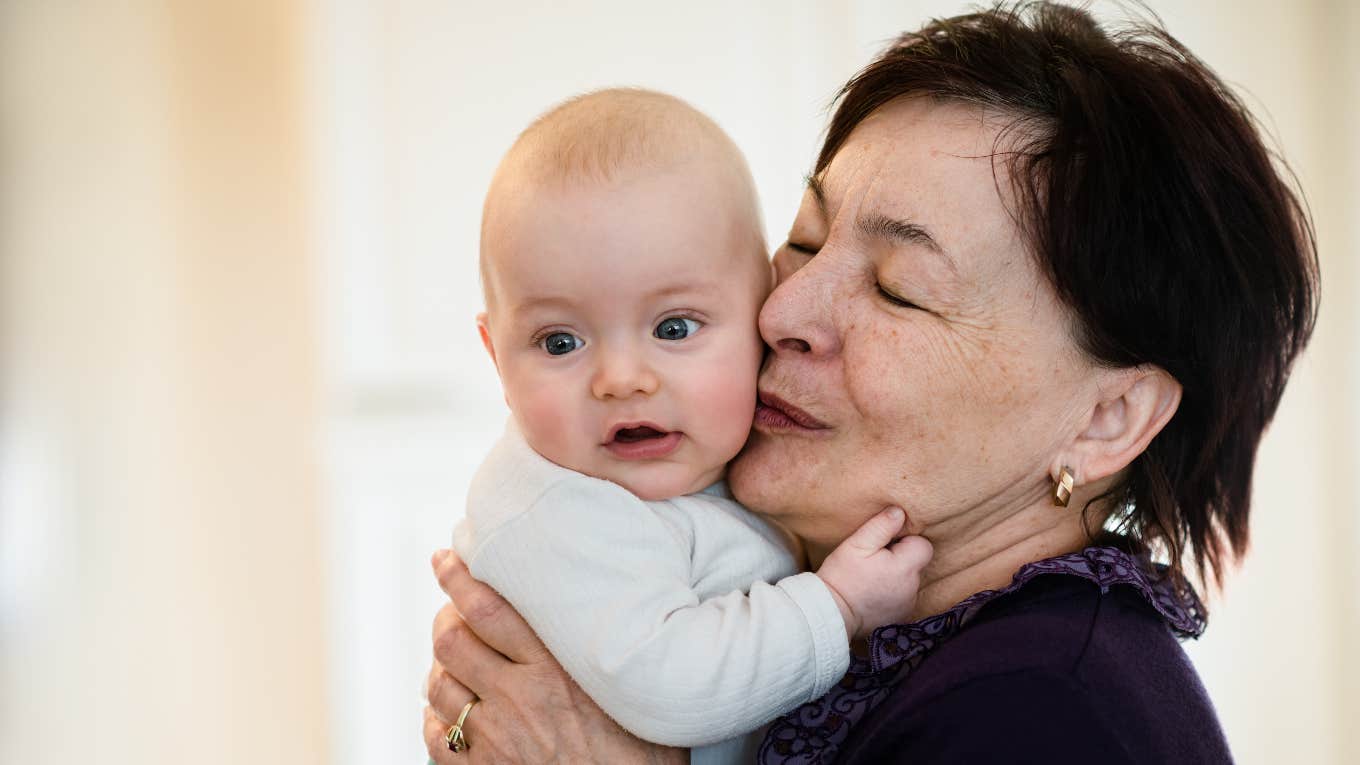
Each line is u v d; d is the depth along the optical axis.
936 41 1.03
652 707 0.93
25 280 2.97
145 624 2.95
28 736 3.00
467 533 1.08
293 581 2.90
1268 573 2.17
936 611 1.06
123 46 2.93
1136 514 1.04
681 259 0.98
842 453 1.00
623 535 0.99
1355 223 2.11
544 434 1.02
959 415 0.95
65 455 2.98
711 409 1.01
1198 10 2.13
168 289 2.93
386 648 2.85
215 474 2.92
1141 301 0.91
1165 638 0.94
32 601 3.00
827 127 1.14
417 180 2.80
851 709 0.97
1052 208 0.91
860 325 0.98
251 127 2.89
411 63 2.78
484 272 1.07
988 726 0.84
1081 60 0.95
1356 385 2.12
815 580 0.97
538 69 2.73
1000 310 0.93
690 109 1.06
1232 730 2.18
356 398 2.83
